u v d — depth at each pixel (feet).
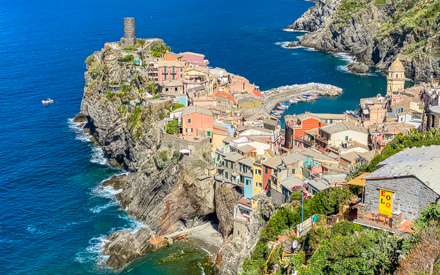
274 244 386.73
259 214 474.49
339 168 479.00
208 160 565.53
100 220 567.18
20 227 554.87
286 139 647.97
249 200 497.46
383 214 282.77
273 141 581.53
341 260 272.92
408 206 275.18
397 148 435.94
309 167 493.36
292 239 356.38
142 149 633.20
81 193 625.41
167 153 574.15
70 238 535.60
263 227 443.73
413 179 271.90
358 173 418.31
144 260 500.33
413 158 306.14
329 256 280.10
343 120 645.10
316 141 590.55
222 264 465.88
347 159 507.30
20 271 485.97
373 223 284.20
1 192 627.46
